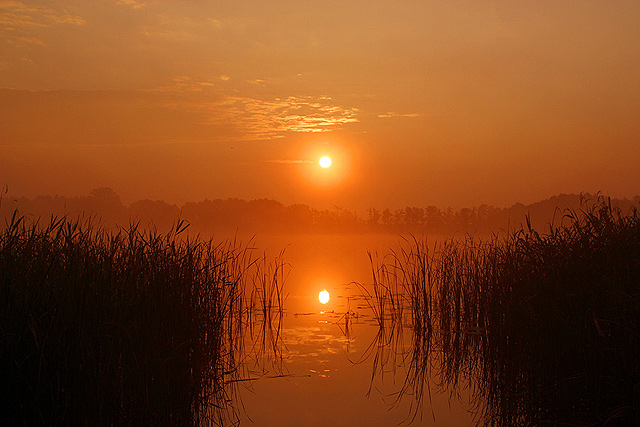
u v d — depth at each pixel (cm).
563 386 520
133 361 480
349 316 1089
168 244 628
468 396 625
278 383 668
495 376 680
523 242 648
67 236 496
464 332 887
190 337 588
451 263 1009
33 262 466
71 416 421
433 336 912
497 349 730
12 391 400
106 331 462
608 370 481
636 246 511
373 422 546
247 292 1396
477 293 923
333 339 891
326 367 734
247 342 869
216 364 698
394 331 953
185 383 545
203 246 746
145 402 473
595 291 505
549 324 553
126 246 582
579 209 610
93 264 505
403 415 565
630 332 461
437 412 573
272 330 960
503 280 769
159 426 483
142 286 530
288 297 1351
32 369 410
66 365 418
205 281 692
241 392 635
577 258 546
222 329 735
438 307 1039
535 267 618
